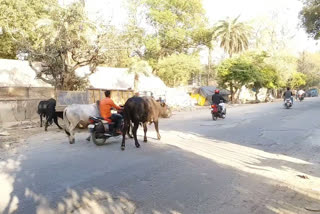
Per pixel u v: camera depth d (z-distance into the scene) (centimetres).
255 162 711
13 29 2416
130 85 3019
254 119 1678
